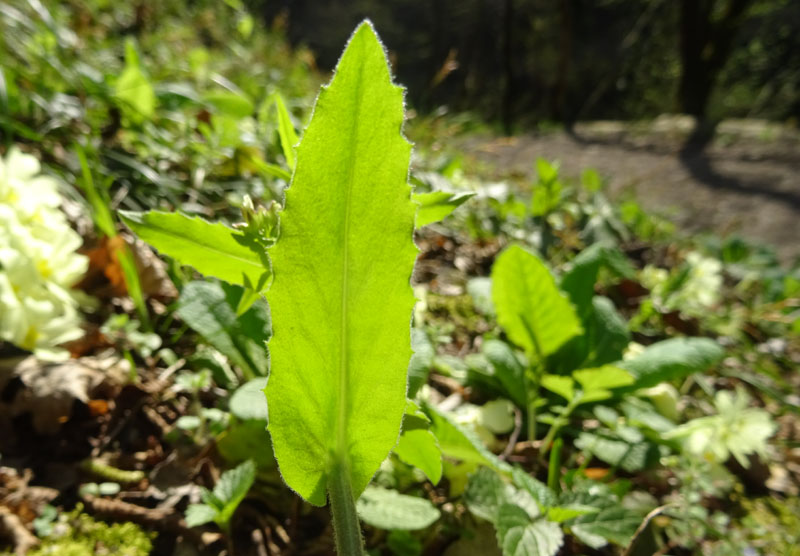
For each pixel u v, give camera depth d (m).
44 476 0.18
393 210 0.09
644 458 0.23
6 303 0.18
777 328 0.48
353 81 0.09
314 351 0.09
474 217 0.45
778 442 0.33
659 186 1.28
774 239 1.05
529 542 0.16
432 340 0.26
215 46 0.86
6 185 0.20
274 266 0.09
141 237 0.13
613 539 0.17
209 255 0.14
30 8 0.52
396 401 0.10
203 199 0.34
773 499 0.28
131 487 0.19
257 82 0.64
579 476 0.22
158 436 0.21
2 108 0.32
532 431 0.24
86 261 0.21
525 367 0.26
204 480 0.19
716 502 0.26
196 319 0.20
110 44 0.61
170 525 0.18
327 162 0.09
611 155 1.49
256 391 0.18
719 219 1.11
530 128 1.90
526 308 0.25
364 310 0.09
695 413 0.32
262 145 0.38
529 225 0.46
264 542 0.18
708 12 2.52
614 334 0.28
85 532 0.17
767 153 1.51
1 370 0.20
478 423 0.24
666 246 0.60
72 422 0.20
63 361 0.21
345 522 0.10
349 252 0.09
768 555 0.23
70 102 0.37
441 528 0.19
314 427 0.10
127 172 0.33
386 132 0.09
